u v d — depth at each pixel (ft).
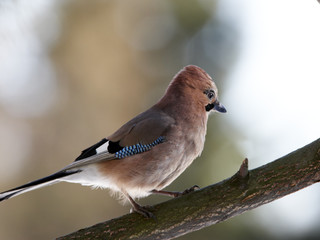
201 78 29.66
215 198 23.35
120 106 39.68
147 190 27.94
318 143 22.91
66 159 38.42
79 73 40.06
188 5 40.65
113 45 40.68
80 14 40.50
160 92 39.73
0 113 38.81
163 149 27.63
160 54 40.70
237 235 33.06
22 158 38.40
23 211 36.63
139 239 23.63
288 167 22.99
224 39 39.83
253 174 23.25
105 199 36.68
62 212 36.70
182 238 33.27
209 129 34.86
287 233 32.86
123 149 27.43
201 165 34.40
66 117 39.32
